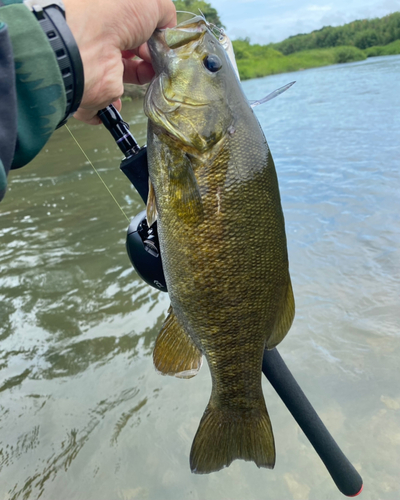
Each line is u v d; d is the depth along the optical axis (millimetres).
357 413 545
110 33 255
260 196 313
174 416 584
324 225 990
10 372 699
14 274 1007
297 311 727
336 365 614
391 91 2877
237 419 354
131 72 361
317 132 1936
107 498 499
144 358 692
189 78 306
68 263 1032
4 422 608
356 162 1394
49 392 649
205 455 348
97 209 1403
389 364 601
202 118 304
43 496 510
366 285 761
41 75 207
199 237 309
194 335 334
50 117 214
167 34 305
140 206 1384
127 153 333
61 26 218
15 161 210
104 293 887
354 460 496
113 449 552
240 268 315
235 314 324
